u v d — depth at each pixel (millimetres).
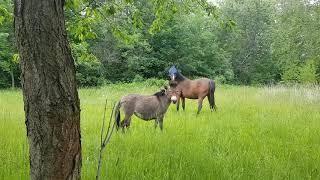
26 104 2986
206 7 6211
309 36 26406
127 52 39781
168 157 6281
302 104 16203
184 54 44656
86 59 6930
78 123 3104
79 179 3166
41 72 2902
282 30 28219
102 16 5988
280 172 5504
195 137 8617
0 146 7117
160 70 44375
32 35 2885
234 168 5680
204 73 47188
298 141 8203
